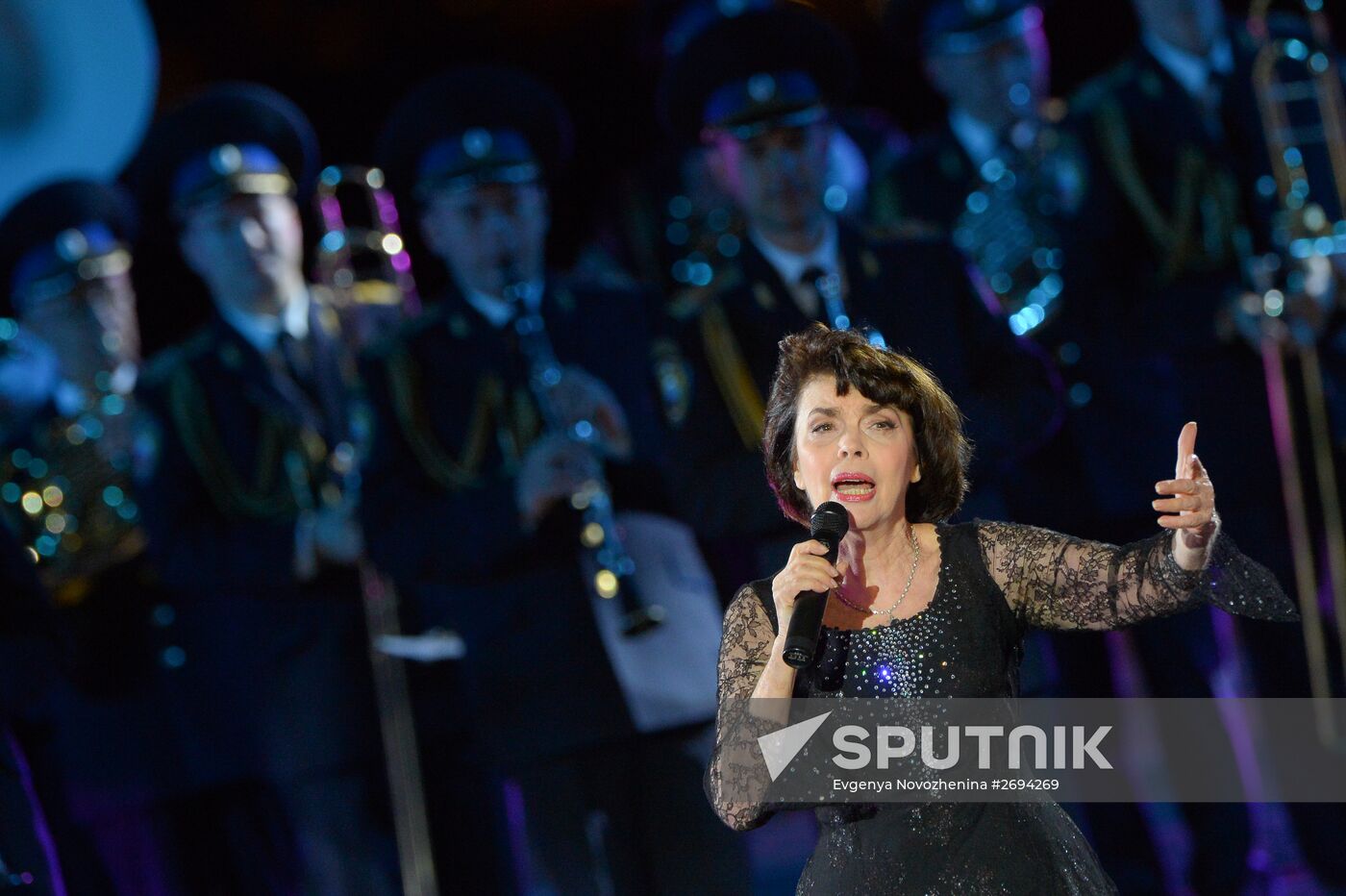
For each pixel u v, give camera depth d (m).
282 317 20.23
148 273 26.25
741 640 11.64
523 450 18.00
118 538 20.39
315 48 30.00
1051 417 18.00
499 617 17.31
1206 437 19.84
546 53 30.03
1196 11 20.38
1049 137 21.05
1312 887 19.48
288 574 19.22
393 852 19.28
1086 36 28.69
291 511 19.52
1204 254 20.17
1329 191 20.69
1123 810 19.69
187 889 20.05
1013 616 11.62
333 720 19.22
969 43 21.50
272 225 20.14
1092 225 20.41
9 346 21.44
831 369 11.67
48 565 20.28
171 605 20.23
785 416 11.90
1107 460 20.22
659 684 17.06
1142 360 20.02
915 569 11.67
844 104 18.78
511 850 19.47
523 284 18.19
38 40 22.88
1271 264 20.03
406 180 18.91
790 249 18.33
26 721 18.16
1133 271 20.33
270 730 19.33
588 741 16.91
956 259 18.31
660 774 17.08
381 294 20.89
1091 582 11.31
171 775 19.88
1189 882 19.64
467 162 18.25
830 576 10.77
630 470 18.00
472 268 18.38
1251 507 19.91
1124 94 20.64
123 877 20.09
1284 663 19.86
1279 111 20.45
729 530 17.69
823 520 10.97
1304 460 20.00
